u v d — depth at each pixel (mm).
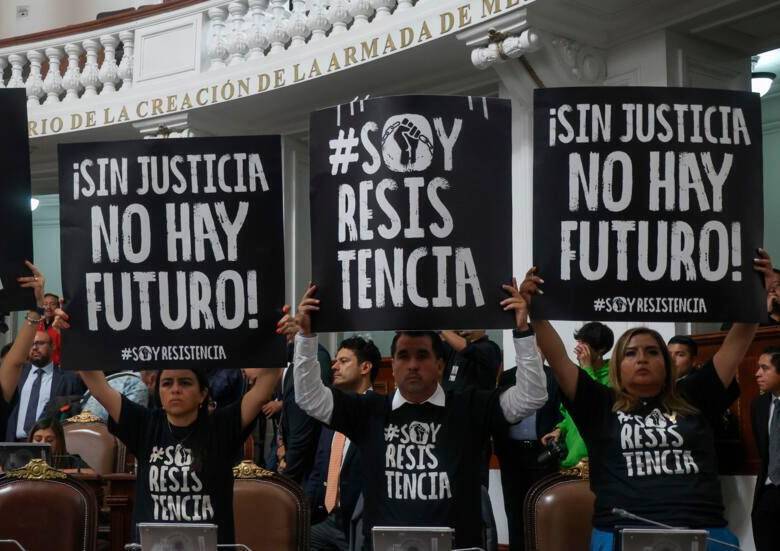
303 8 8312
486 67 6930
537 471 5031
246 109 8898
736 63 7199
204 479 3449
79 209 3531
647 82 6824
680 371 5176
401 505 3289
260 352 3447
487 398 3396
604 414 3301
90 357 3486
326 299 3348
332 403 3416
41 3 12250
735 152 3297
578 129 3289
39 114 9633
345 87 8305
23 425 7148
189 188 3494
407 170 3279
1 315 3520
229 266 3473
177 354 3465
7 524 3873
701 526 3107
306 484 5367
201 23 8930
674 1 6598
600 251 3268
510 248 3285
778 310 5086
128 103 9195
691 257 3262
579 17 6727
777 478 4492
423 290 3270
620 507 3160
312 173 3381
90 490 3977
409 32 7359
